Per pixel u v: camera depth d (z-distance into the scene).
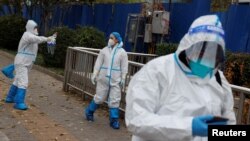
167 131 2.28
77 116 8.34
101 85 7.75
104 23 17.41
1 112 8.08
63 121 7.86
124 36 15.94
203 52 2.48
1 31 21.39
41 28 20.53
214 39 2.44
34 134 6.86
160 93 2.50
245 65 9.22
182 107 2.46
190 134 2.25
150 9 14.30
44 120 7.80
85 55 10.03
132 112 2.44
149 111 2.44
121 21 16.23
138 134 2.39
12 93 8.89
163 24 13.51
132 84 2.57
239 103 5.25
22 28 21.11
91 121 8.00
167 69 2.51
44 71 14.66
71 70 10.84
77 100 10.00
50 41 8.61
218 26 2.50
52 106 9.10
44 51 15.21
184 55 2.51
